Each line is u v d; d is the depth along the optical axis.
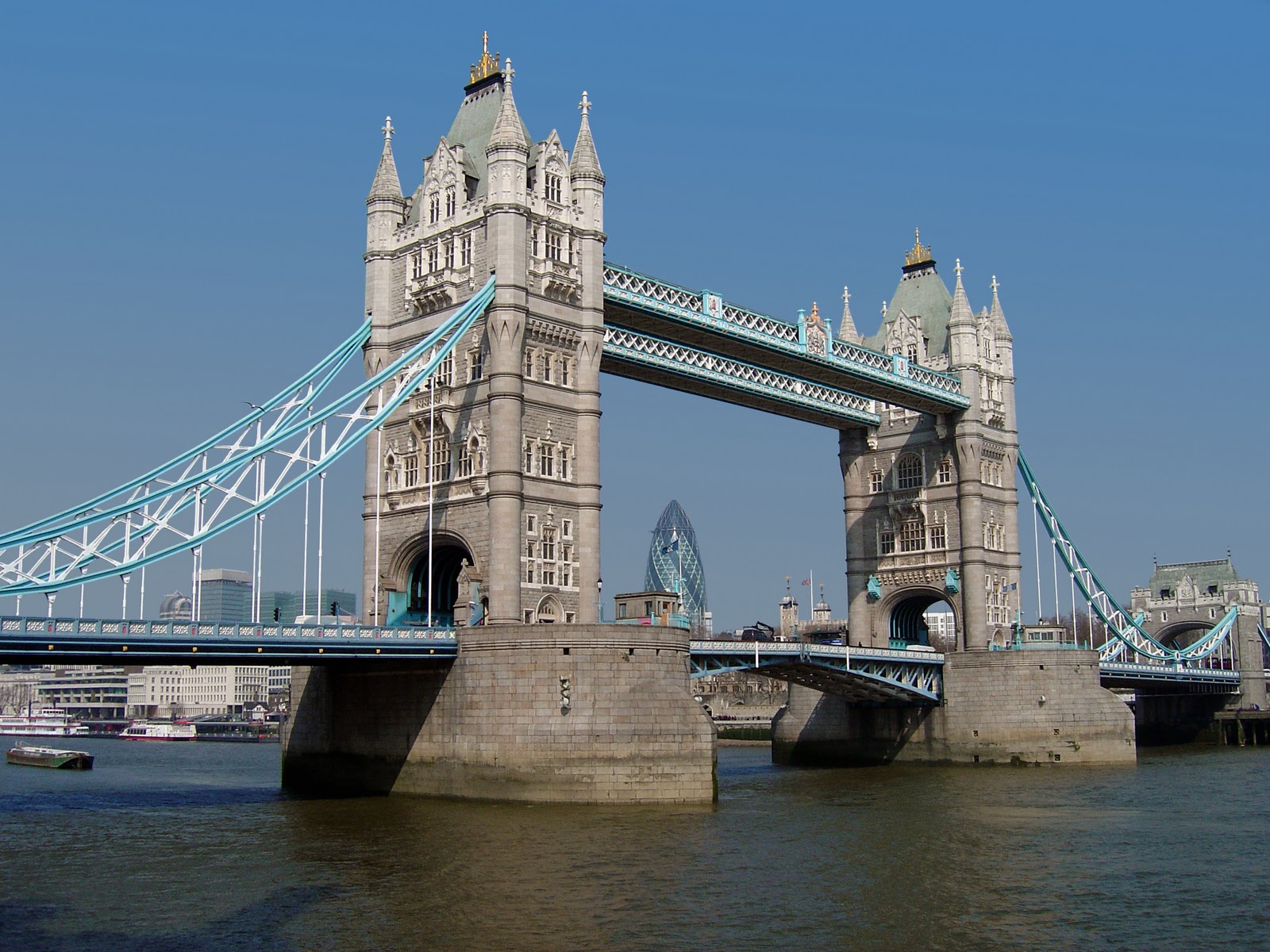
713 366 102.31
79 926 44.88
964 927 45.44
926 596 125.06
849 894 50.50
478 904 47.81
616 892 50.19
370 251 92.06
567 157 89.56
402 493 88.50
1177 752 144.25
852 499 128.25
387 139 93.81
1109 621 143.25
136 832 65.94
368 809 72.56
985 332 126.88
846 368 109.56
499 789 74.38
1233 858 59.50
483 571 82.50
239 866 55.41
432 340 80.81
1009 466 126.56
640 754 73.88
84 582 66.06
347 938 43.22
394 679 81.69
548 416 85.62
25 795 91.94
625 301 91.69
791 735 125.75
